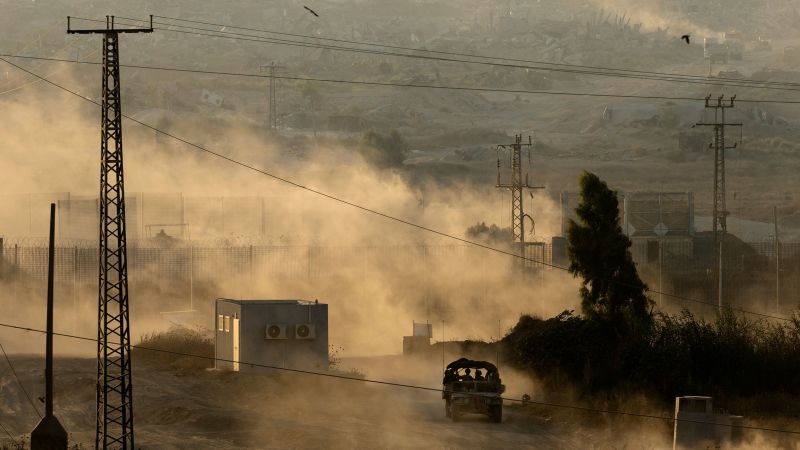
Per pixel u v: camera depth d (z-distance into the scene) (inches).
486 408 7559.1
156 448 6924.2
